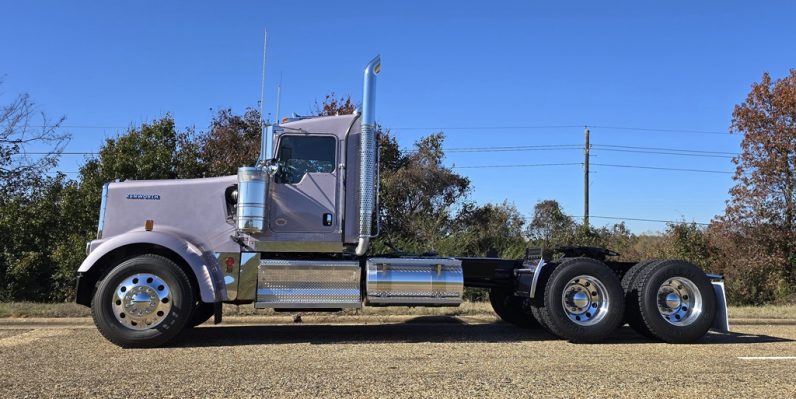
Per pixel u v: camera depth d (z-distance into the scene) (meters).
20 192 16.95
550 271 8.68
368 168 8.23
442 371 6.28
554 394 5.34
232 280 7.90
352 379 5.86
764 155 20.08
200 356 7.06
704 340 8.86
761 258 19.33
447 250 15.98
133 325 7.49
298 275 7.98
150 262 7.54
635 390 5.52
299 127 8.27
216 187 8.09
